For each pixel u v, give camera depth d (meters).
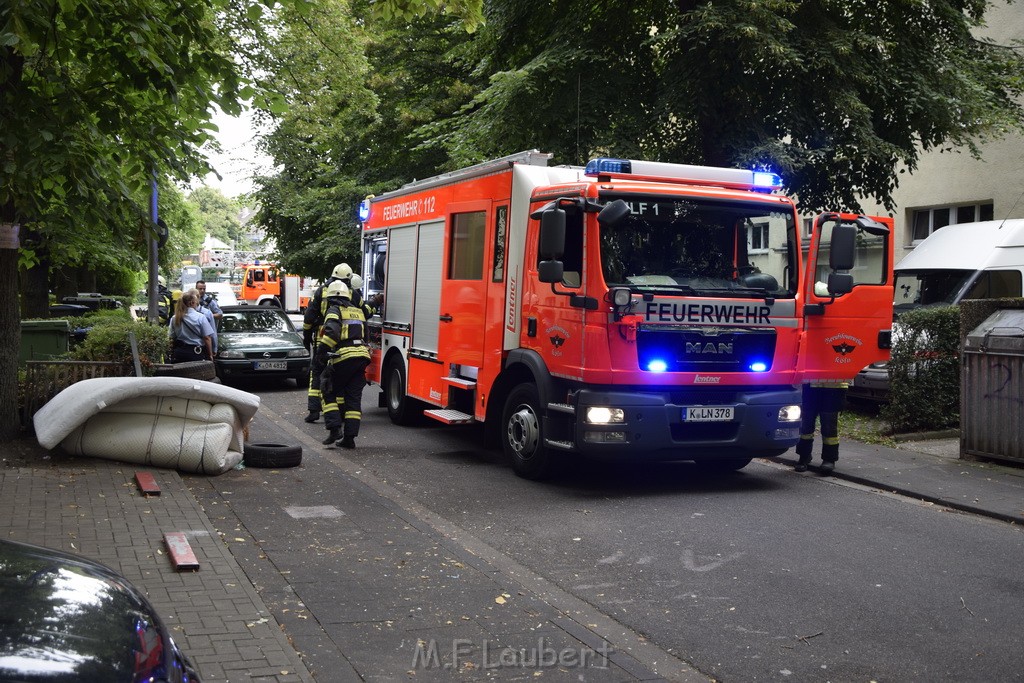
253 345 17.12
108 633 2.93
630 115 16.62
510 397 9.48
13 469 8.22
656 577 6.14
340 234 26.73
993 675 4.61
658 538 7.07
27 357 12.94
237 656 4.44
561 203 8.32
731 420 8.62
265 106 9.92
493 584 5.84
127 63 8.68
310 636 4.87
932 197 22.20
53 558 3.44
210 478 8.69
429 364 11.53
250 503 7.75
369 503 7.89
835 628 5.24
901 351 11.54
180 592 5.29
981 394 9.89
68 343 14.14
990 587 5.97
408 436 11.88
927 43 16.59
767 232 8.82
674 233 8.53
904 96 15.86
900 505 8.28
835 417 9.62
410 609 5.34
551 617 5.29
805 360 9.45
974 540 7.11
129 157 9.33
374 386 17.83
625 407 8.27
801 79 15.60
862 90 15.91
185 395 8.70
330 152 27.69
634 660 4.73
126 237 9.61
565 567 6.35
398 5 9.27
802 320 8.95
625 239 8.35
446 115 25.14
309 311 12.64
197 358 15.49
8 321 9.61
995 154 20.73
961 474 9.34
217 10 13.63
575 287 8.41
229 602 5.16
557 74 16.53
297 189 27.97
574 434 8.46
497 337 9.73
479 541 6.98
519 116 17.08
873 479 9.11
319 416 13.59
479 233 10.23
